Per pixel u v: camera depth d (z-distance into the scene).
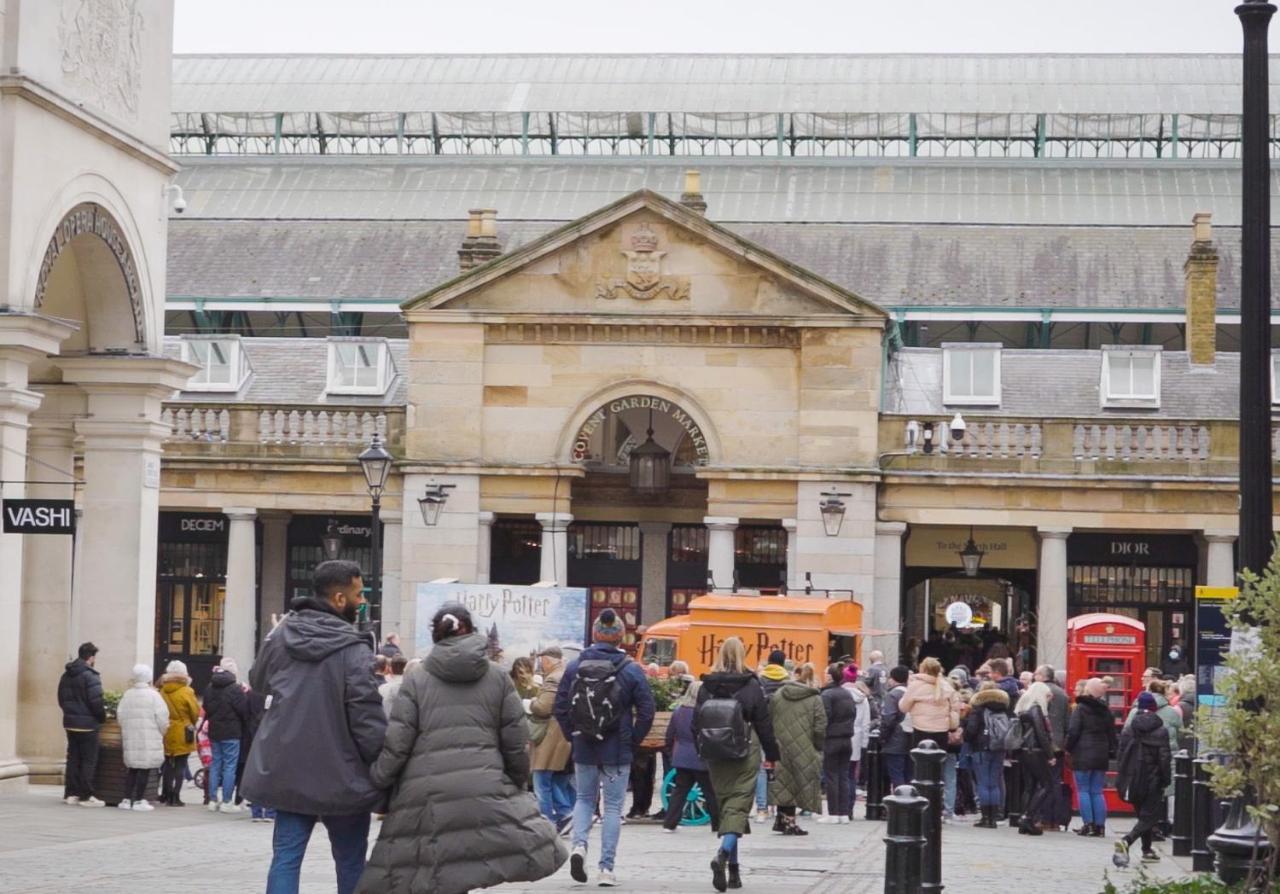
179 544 51.66
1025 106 77.69
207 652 51.53
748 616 38.59
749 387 47.38
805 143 80.56
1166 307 62.53
